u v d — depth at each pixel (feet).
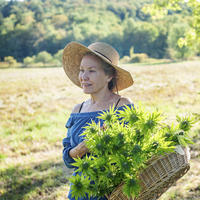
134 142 4.90
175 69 110.52
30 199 15.24
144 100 47.70
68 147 7.06
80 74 7.04
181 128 5.48
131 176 4.80
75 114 7.18
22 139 27.07
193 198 13.21
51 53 323.16
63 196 15.10
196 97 46.39
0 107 46.60
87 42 333.01
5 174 18.43
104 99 7.00
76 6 485.97
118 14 494.18
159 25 325.83
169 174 5.00
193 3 26.30
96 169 4.91
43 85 76.59
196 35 26.76
